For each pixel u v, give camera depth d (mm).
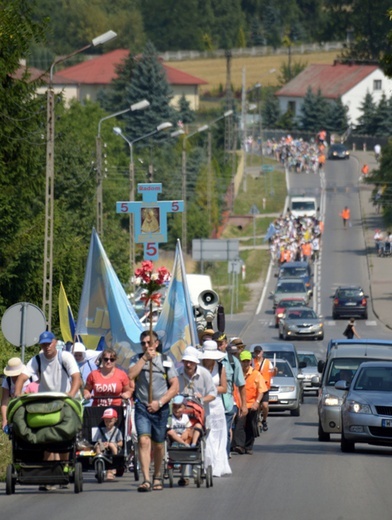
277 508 34594
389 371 57375
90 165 158375
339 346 74188
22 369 42219
